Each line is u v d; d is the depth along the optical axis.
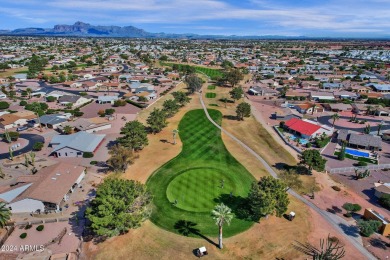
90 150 97.75
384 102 167.62
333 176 87.75
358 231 63.00
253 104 173.50
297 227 63.66
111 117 139.25
